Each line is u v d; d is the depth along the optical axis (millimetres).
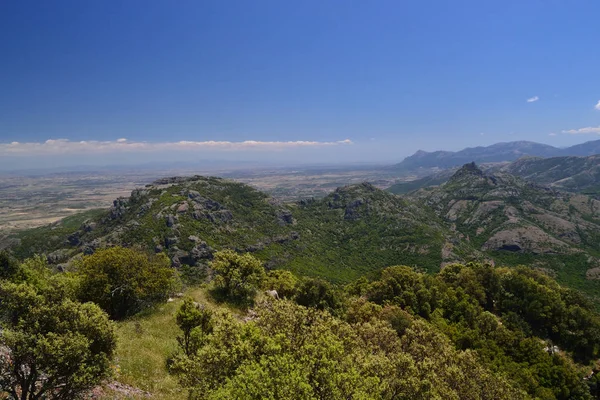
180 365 15633
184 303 21391
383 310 50969
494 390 30250
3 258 30938
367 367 16938
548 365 50719
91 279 28141
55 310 11516
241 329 16078
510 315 65500
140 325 26531
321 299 47219
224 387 12531
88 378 11406
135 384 16875
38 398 11195
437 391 20750
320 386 12906
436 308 65000
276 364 12797
